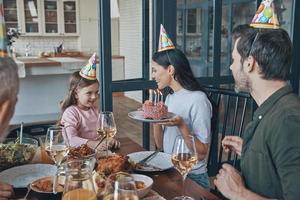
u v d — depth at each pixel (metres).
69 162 1.12
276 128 1.06
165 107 1.81
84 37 8.31
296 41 3.31
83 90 2.00
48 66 4.87
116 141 1.74
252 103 2.92
